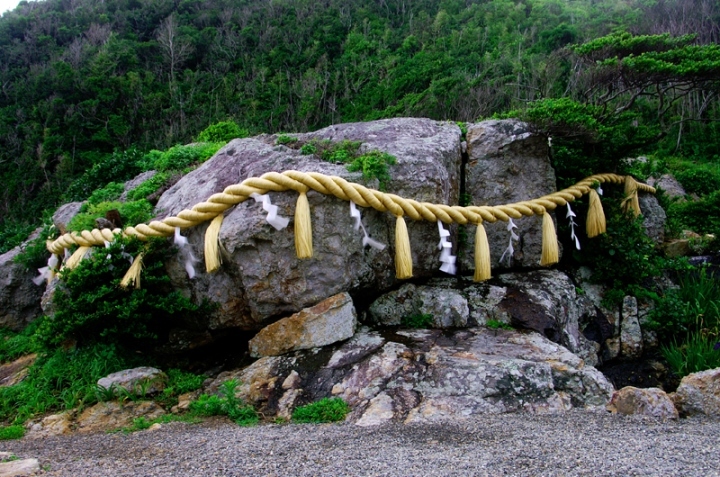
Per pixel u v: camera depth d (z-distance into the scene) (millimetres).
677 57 8664
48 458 4266
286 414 5273
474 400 5102
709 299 7949
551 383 5285
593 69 9414
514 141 7613
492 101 21469
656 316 7746
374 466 3605
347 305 6141
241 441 4395
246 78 30734
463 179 7711
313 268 6059
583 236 8188
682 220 10648
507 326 6488
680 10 27828
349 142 6895
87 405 5820
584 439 4078
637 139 8297
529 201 7359
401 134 7270
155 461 3996
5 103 27859
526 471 3412
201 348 6742
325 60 30781
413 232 6691
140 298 6203
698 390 5145
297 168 6430
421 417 4926
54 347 6742
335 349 5984
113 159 10695
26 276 8539
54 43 33031
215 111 27016
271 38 34625
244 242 5918
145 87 28484
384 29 34969
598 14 33375
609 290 7941
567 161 8227
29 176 22156
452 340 6164
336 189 5922
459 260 7449
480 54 29016
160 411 5648
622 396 5125
